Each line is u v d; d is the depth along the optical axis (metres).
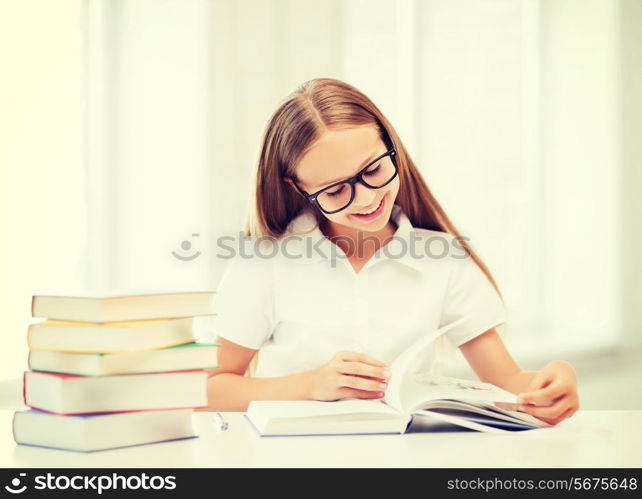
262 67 3.48
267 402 1.54
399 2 4.33
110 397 1.27
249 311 2.13
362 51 4.14
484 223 4.86
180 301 1.34
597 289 5.46
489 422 1.44
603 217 5.50
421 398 1.45
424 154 4.52
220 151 3.38
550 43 5.25
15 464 1.16
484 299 2.17
